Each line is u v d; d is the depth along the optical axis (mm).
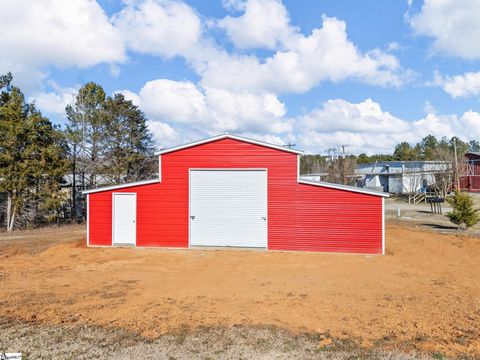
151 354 5195
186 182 14109
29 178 23438
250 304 7363
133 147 29875
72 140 27328
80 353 5238
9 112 22281
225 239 13922
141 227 14266
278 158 13625
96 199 14516
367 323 6281
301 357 5086
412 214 25312
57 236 17812
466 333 5836
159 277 9750
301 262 11586
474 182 40719
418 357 5047
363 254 12820
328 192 13203
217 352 5250
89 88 28406
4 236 18812
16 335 5879
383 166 46531
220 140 13992
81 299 7762
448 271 10305
